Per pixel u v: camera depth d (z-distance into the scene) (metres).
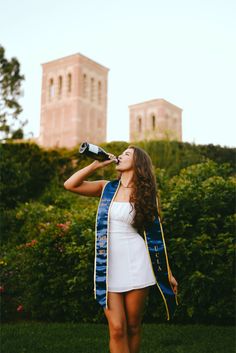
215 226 5.11
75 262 5.34
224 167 6.60
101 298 2.50
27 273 5.70
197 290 4.84
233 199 5.42
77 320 5.34
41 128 49.38
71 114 47.16
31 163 13.07
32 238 7.35
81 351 3.88
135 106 51.34
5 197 11.11
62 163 14.36
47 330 4.71
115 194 2.71
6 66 16.91
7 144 13.24
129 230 2.61
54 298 5.44
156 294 5.08
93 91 50.03
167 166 14.86
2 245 8.44
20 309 5.66
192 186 5.46
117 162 2.83
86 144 2.74
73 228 5.59
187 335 4.45
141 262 2.57
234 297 4.92
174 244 5.00
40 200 11.86
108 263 2.55
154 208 2.71
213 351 3.88
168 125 50.72
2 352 3.85
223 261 5.10
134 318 2.57
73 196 10.51
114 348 2.46
